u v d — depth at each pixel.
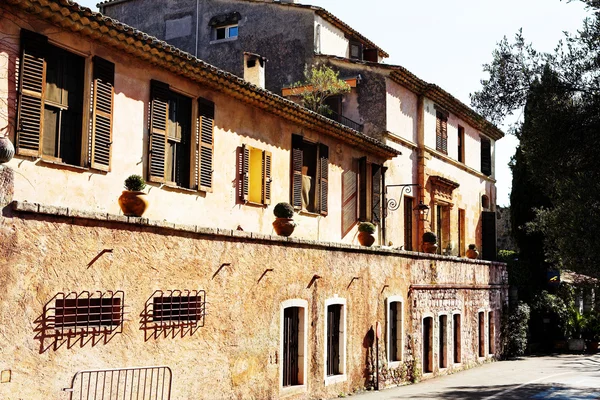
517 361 29.77
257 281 13.96
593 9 15.47
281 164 18.33
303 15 25.94
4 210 8.91
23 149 11.05
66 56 12.11
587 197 15.33
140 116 13.62
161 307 11.43
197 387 12.12
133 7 29.23
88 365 10.01
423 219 26.88
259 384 13.87
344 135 20.78
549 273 37.16
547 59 15.95
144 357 11.02
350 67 25.28
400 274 20.77
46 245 9.47
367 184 22.98
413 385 20.56
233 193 16.38
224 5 27.41
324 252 16.59
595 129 15.33
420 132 27.38
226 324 12.96
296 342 15.59
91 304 10.23
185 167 15.00
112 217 10.46
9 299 8.90
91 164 12.28
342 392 17.19
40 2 10.98
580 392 19.23
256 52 26.58
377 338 19.05
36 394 9.20
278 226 15.52
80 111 12.34
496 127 17.08
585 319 35.41
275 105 17.25
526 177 37.44
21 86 11.02
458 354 25.55
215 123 15.77
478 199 34.06
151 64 13.87
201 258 12.41
